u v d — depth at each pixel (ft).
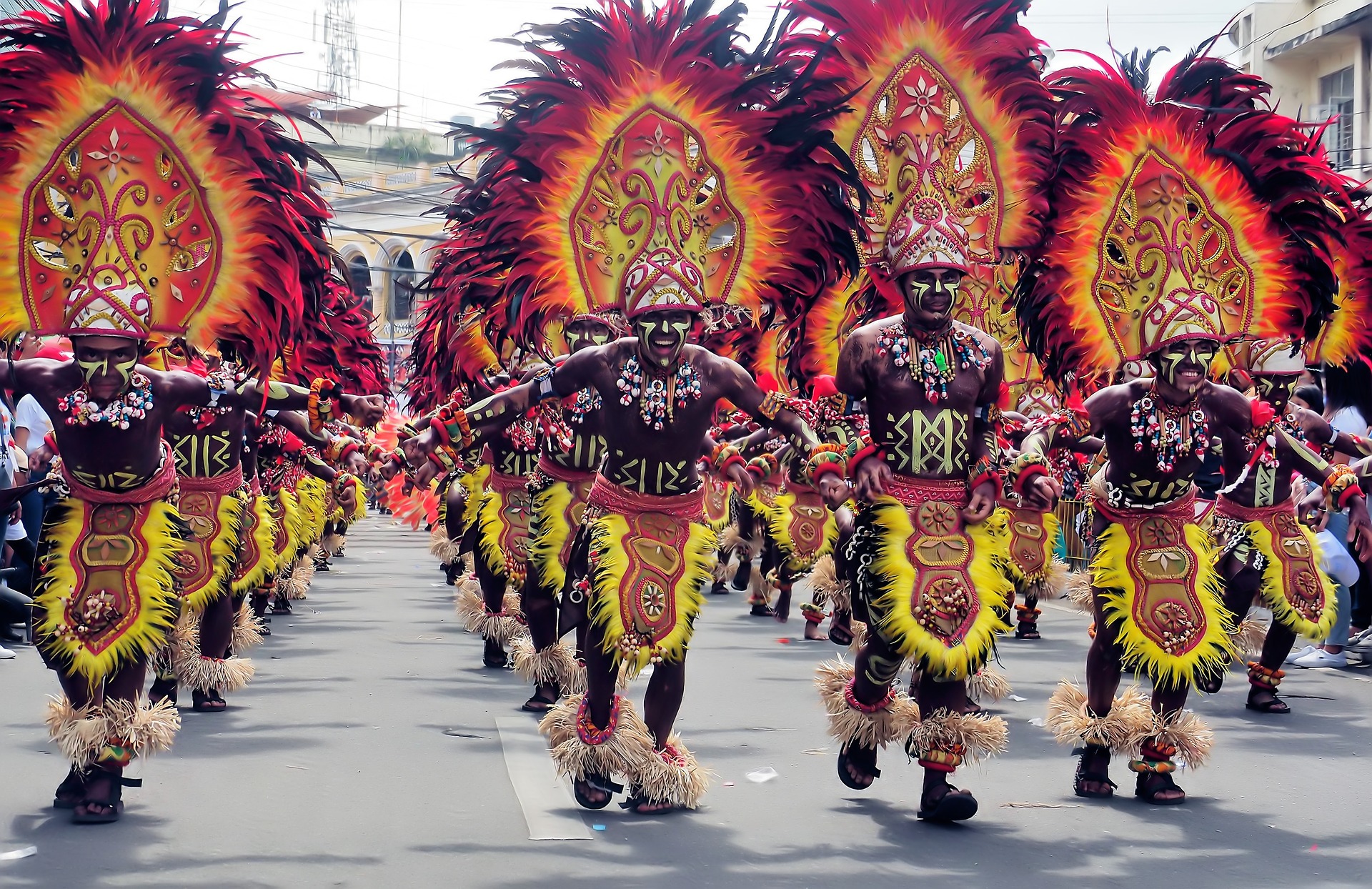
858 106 19.62
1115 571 18.67
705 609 42.32
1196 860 15.92
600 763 17.74
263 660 31.53
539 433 24.32
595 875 15.14
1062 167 19.15
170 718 17.79
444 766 20.54
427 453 18.39
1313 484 31.37
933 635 16.90
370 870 15.26
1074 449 18.52
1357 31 69.41
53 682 27.22
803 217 18.88
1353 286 23.16
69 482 17.35
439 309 30.63
